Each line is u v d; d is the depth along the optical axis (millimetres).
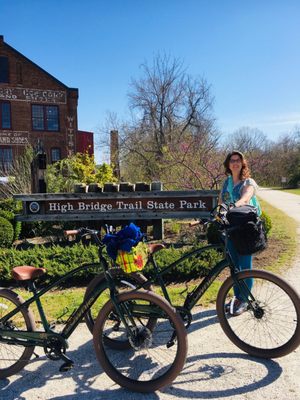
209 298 4707
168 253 5992
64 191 12375
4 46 26141
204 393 2867
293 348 3193
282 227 10789
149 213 8219
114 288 3078
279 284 3240
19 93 26562
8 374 3191
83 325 4121
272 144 51500
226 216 3361
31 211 8602
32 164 9820
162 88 25578
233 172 4172
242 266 3975
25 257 6129
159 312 3078
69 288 5570
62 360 3240
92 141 28641
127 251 3072
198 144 12570
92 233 3141
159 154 19328
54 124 27531
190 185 11555
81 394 2936
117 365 3283
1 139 26141
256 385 2934
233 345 3559
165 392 2902
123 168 21172
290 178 50094
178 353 2838
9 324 3291
